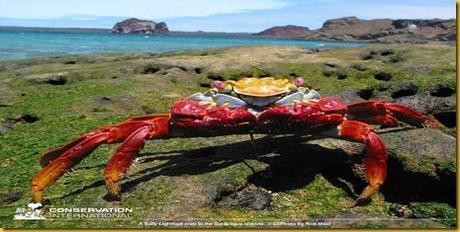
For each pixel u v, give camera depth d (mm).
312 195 238
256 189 238
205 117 224
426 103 328
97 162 279
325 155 253
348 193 241
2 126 373
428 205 227
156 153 279
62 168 228
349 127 229
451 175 227
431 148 242
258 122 223
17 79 539
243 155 255
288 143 266
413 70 550
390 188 243
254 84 238
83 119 376
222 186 229
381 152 223
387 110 265
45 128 359
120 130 237
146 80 512
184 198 223
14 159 300
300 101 239
